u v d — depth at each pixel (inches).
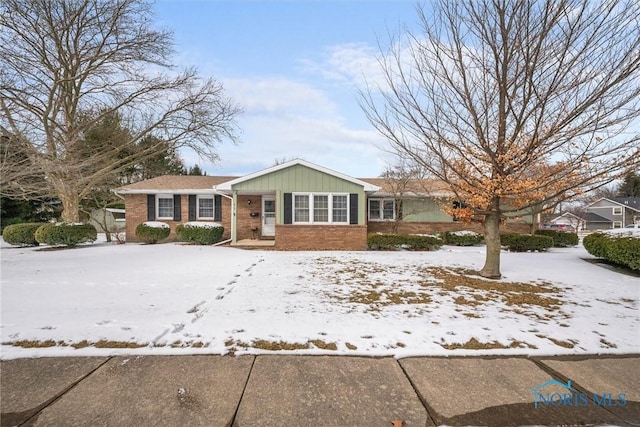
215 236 549.0
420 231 622.8
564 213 1536.7
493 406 92.5
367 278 261.0
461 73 236.2
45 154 337.4
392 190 583.2
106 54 516.4
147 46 524.4
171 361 116.0
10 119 358.3
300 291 214.8
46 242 490.6
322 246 486.3
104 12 497.0
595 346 130.6
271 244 513.0
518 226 626.2
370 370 111.3
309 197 493.4
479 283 245.3
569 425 85.1
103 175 547.8
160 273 277.0
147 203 605.3
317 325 150.4
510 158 227.8
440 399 95.6
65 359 116.4
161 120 588.7
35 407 89.8
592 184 215.2
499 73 227.8
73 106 541.6
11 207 818.8
